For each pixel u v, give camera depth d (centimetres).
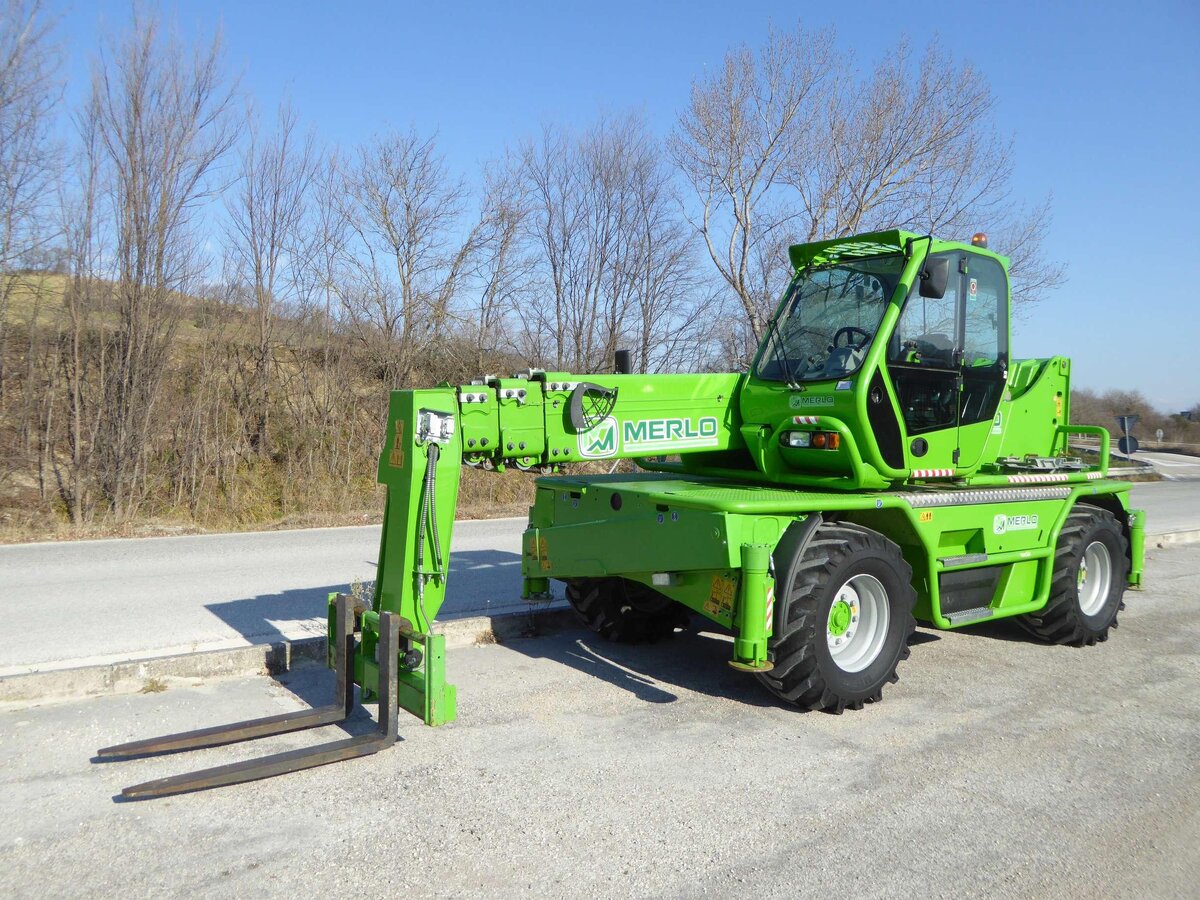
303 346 1745
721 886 335
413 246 1836
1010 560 649
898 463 579
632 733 491
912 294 585
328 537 1206
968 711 543
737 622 521
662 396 588
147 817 378
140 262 1396
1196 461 3888
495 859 350
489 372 1873
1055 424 764
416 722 498
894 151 1847
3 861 340
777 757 462
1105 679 616
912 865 354
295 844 358
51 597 788
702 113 1847
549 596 678
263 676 572
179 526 1285
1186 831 388
